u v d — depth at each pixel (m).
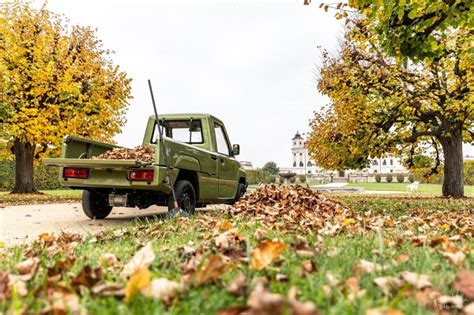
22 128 14.39
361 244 2.65
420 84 13.25
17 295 1.35
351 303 1.24
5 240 4.57
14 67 15.04
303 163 116.38
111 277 1.72
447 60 12.56
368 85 13.35
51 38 16.25
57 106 15.18
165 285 1.43
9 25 15.71
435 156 17.94
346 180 70.25
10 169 24.61
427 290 1.55
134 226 4.73
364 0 5.66
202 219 4.96
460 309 1.47
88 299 1.35
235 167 8.55
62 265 2.01
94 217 6.71
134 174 5.50
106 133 17.47
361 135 14.24
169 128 7.76
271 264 1.90
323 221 4.48
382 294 1.48
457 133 14.82
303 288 1.46
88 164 5.38
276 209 6.00
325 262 1.89
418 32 5.92
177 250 2.50
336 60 15.16
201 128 7.55
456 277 1.70
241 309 1.06
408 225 4.33
